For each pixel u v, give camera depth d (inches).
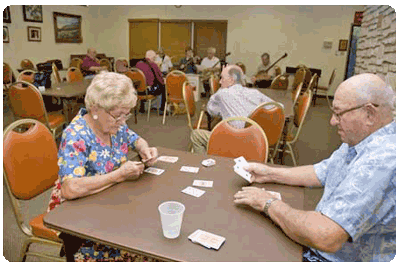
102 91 49.8
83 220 42.2
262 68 307.6
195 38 367.6
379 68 142.2
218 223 42.6
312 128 208.4
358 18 320.8
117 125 53.1
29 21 296.5
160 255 35.9
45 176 62.2
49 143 63.6
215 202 48.4
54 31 331.0
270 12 343.0
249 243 38.6
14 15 279.7
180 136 178.5
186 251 36.6
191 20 362.3
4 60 273.6
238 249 37.4
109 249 51.3
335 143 175.3
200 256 35.9
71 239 46.8
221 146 76.1
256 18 347.9
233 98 107.8
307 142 175.8
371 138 40.6
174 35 372.2
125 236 39.0
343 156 48.4
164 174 58.4
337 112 42.2
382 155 37.6
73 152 50.2
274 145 113.6
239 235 40.1
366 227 37.8
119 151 60.1
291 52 348.2
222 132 76.3
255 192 47.2
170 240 38.6
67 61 356.5
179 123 208.1
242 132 74.8
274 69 300.2
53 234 56.4
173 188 52.7
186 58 323.3
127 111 52.6
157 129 192.1
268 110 99.9
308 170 55.7
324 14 329.7
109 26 393.7
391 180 36.8
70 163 49.2
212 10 356.2
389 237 40.4
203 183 55.1
